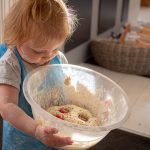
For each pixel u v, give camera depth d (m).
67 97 0.95
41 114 0.73
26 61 0.83
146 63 2.24
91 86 0.94
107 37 2.74
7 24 0.77
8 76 0.78
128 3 3.06
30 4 0.74
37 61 0.80
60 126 0.71
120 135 1.60
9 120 0.74
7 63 0.80
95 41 2.34
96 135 0.74
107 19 2.69
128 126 1.66
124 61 2.24
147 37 2.51
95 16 2.46
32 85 0.83
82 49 2.41
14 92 0.78
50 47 0.76
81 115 0.89
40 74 0.86
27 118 0.73
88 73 0.94
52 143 0.68
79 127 0.70
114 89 0.91
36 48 0.75
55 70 0.90
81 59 2.43
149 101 1.95
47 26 0.73
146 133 1.62
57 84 0.92
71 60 2.26
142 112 1.81
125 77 2.26
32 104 0.74
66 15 0.77
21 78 0.83
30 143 0.90
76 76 0.94
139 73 2.30
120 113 0.83
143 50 2.21
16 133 0.88
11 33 0.76
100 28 2.61
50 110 0.88
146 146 1.55
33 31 0.73
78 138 0.74
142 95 2.02
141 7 3.92
